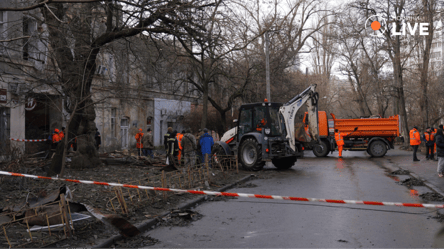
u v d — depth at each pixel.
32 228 5.56
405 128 31.25
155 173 12.50
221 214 7.52
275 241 5.61
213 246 5.39
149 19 11.88
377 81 38.78
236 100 29.39
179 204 8.05
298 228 6.34
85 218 5.88
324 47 32.19
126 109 27.80
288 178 13.09
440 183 11.10
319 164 18.73
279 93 30.17
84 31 11.66
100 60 14.83
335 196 9.38
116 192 7.08
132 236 5.76
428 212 7.45
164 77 16.22
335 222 6.72
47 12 10.56
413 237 5.74
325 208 7.96
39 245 4.98
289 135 15.37
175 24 11.77
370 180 12.42
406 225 6.46
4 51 10.13
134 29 12.29
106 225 6.05
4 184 9.20
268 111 15.79
